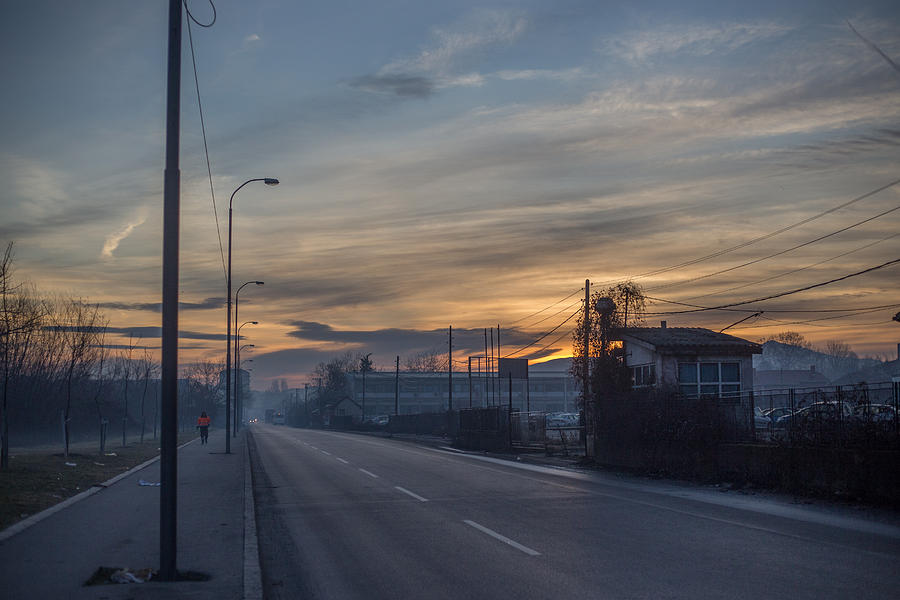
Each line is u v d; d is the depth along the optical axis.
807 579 8.03
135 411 75.31
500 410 38.94
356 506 15.29
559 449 34.94
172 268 8.44
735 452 18.98
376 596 7.69
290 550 10.41
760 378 122.94
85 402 50.56
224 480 20.19
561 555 9.60
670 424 21.97
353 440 55.47
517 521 12.76
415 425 69.62
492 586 7.97
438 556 9.75
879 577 8.11
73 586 7.45
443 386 132.75
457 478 21.67
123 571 8.14
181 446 42.88
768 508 14.18
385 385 130.50
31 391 42.03
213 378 132.25
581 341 33.53
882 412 14.95
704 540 10.57
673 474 21.44
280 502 16.16
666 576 8.26
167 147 8.52
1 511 12.34
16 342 35.75
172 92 8.56
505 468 25.81
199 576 8.08
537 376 124.00
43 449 35.16
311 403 163.38
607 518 12.98
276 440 56.03
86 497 15.13
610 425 25.70
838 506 14.33
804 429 16.88
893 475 13.98
